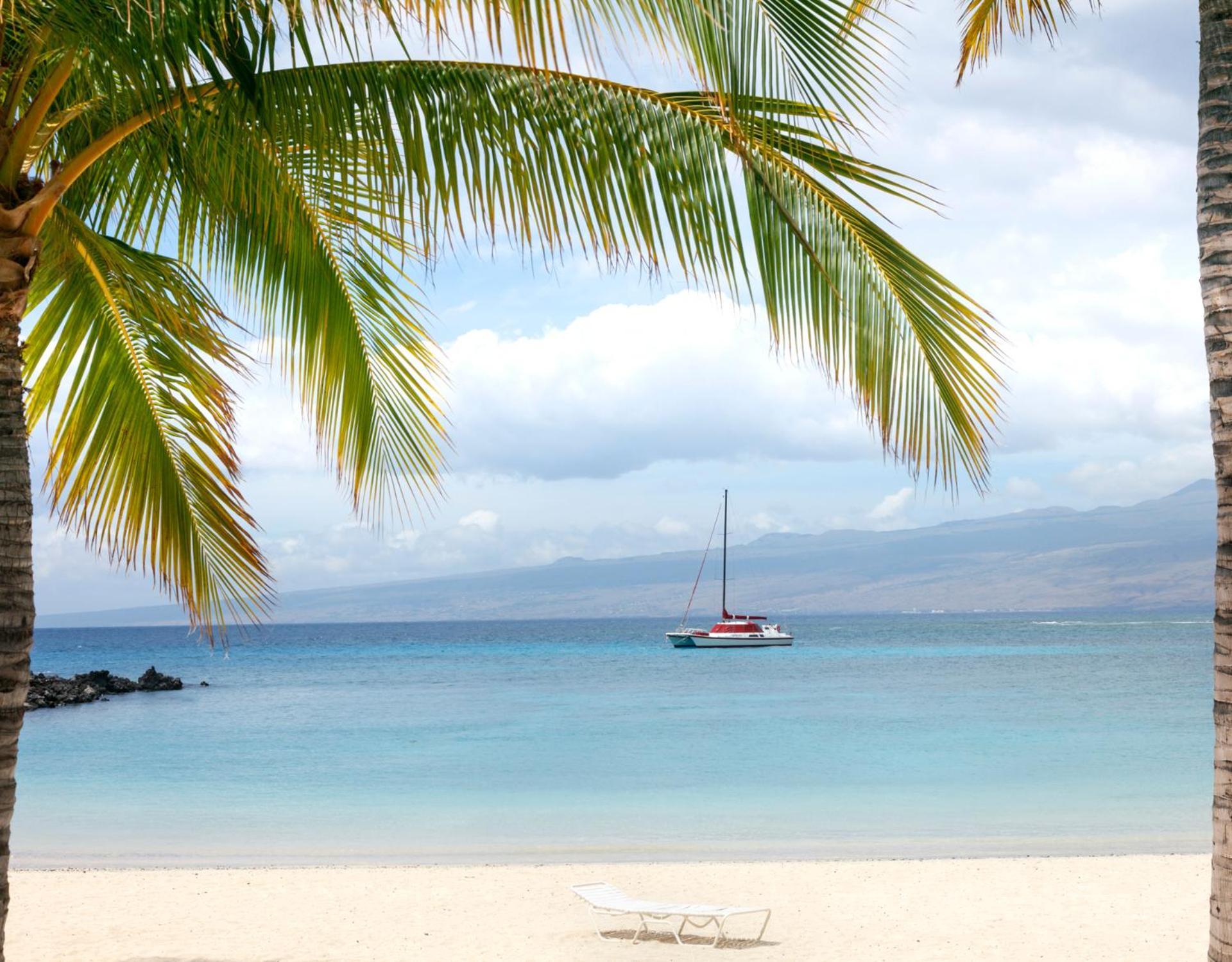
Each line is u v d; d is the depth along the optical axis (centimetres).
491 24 298
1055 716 3250
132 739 2942
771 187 445
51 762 2431
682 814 1661
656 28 320
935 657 7944
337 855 1379
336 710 3834
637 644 13700
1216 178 366
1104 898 1027
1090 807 1691
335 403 588
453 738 2850
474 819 1644
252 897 1071
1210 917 363
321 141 448
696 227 450
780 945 867
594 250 457
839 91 346
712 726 3055
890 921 948
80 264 546
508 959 834
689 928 930
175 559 582
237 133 450
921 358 443
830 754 2395
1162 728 2884
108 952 859
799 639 12950
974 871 1166
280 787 2003
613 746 2616
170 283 536
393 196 466
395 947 875
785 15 339
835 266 444
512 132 459
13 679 395
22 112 465
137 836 1534
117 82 422
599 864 1247
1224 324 361
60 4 368
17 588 395
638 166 454
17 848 1448
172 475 583
